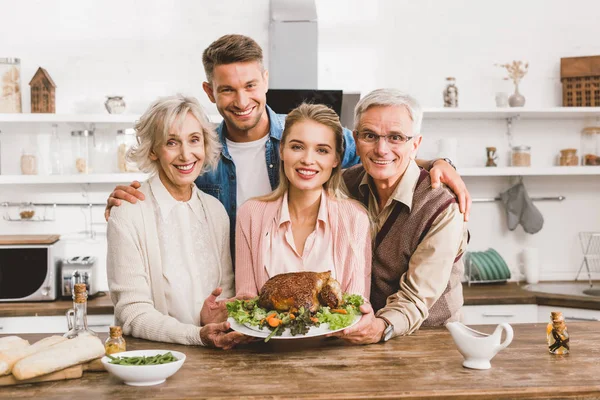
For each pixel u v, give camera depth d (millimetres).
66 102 4012
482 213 4250
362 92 4176
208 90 2357
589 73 4055
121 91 4047
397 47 4191
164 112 1905
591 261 4273
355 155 2467
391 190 2002
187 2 4070
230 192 2404
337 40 4164
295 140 1853
